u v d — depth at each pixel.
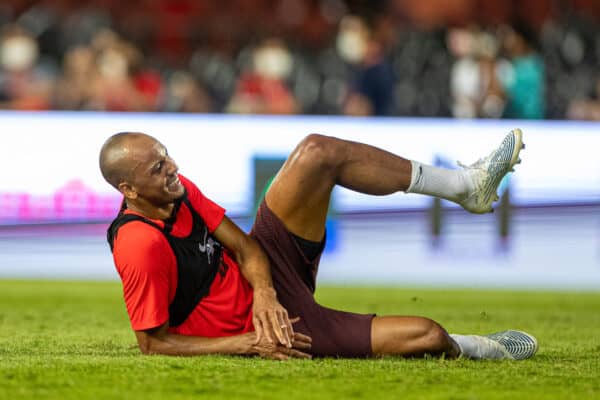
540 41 41.06
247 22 45.06
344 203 33.94
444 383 12.56
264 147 34.03
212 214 14.30
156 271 13.59
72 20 43.03
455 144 34.47
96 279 33.72
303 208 14.34
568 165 34.44
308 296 14.31
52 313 24.42
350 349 14.10
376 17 40.31
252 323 14.34
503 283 34.22
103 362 13.90
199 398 11.59
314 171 14.22
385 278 34.09
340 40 40.41
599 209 34.53
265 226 14.55
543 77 39.06
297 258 14.46
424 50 40.16
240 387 12.17
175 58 41.81
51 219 33.53
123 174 13.50
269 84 40.03
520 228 34.22
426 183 14.72
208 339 14.09
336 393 11.88
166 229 13.80
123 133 13.78
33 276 33.56
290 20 47.44
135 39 43.34
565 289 34.03
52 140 33.44
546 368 14.05
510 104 38.72
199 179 33.75
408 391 12.05
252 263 14.23
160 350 14.09
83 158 33.59
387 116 37.16
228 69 40.84
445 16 48.59
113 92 38.72
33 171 33.41
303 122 34.22
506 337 15.13
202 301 14.14
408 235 34.12
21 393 11.77
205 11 47.66
